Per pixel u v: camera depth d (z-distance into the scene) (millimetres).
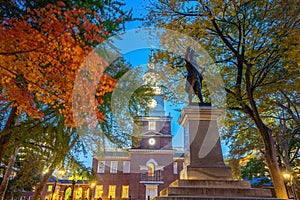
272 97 12547
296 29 7621
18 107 6367
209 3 8812
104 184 24875
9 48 5215
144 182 23250
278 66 9539
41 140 7621
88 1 5695
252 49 8672
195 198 4098
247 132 13852
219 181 4855
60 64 5625
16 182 12117
